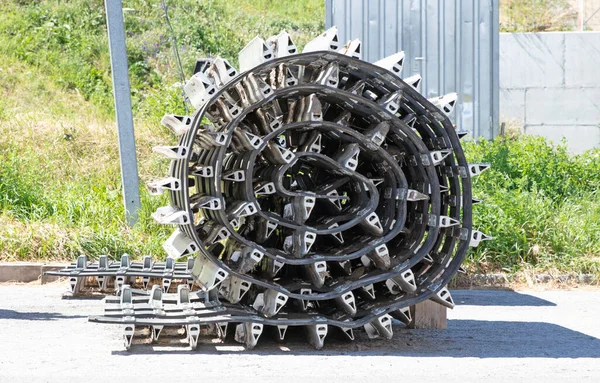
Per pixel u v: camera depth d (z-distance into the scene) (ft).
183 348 19.98
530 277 32.58
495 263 33.55
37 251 33.14
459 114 48.03
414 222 21.91
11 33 63.77
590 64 67.21
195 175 21.34
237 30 70.59
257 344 20.70
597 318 25.21
